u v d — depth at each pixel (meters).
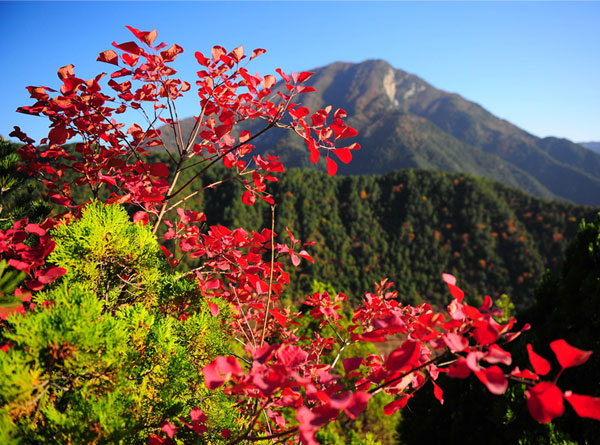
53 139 2.20
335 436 5.20
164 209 2.59
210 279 2.16
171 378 1.60
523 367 3.02
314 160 2.00
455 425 3.15
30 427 1.20
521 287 60.84
